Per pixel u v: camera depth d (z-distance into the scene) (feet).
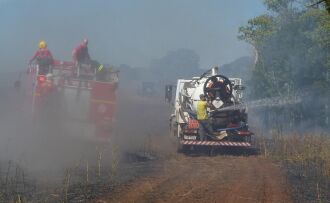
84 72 66.39
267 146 76.54
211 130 71.82
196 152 72.74
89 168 52.54
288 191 41.81
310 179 48.98
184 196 38.40
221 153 72.43
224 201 37.17
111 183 43.24
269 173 52.39
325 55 104.58
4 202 34.73
